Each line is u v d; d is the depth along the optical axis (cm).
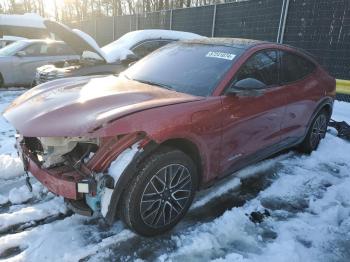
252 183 400
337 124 630
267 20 938
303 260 277
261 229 313
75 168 264
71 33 654
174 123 276
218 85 325
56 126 255
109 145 258
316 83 471
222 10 1099
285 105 404
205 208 342
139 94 309
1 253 267
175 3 2578
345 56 764
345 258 283
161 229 294
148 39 906
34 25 1425
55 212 320
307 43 839
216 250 282
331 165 470
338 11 767
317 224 326
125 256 271
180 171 295
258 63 375
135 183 266
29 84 968
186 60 377
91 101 285
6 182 371
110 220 262
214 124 309
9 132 539
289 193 382
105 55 733
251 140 364
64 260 262
